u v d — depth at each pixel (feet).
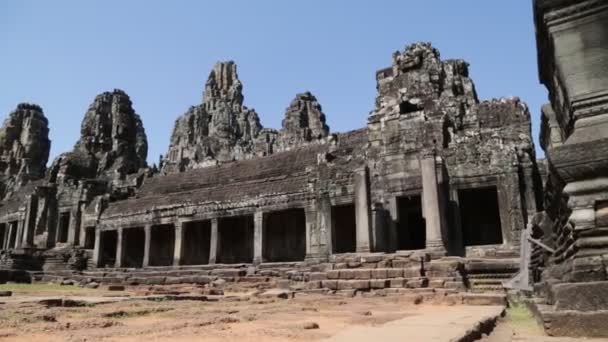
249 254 139.54
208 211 131.03
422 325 27.14
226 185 138.31
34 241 179.73
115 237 167.53
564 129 32.42
